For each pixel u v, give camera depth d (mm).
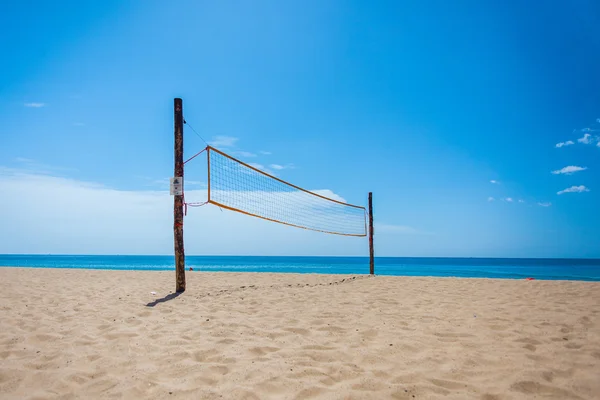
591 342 2840
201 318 3686
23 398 1888
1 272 9164
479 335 3053
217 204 5559
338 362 2404
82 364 2363
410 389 1982
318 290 5875
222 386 2018
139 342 2818
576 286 6211
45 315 3842
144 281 7277
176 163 5695
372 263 9406
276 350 2664
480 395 1929
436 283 6895
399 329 3256
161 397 1893
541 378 2133
